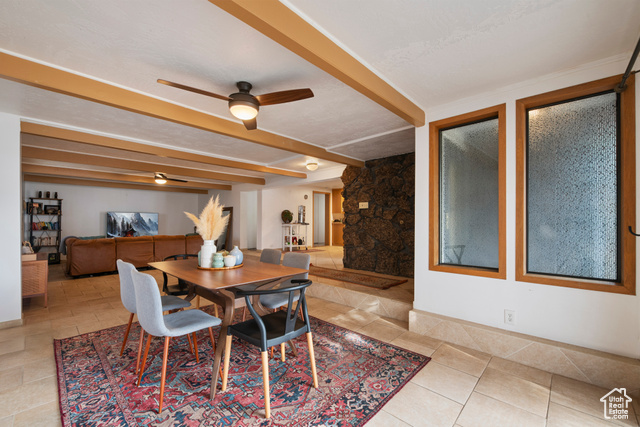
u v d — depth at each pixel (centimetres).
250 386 200
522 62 208
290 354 249
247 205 970
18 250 314
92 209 876
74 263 530
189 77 227
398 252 487
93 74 224
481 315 260
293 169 658
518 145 240
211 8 150
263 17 139
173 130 363
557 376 213
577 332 215
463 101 271
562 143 229
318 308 383
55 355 242
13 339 276
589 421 166
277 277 223
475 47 188
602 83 206
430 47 188
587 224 219
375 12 154
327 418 167
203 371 219
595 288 208
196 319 197
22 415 168
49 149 465
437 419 168
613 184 210
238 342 274
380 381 206
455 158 288
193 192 1048
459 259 285
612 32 173
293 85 240
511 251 244
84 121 329
